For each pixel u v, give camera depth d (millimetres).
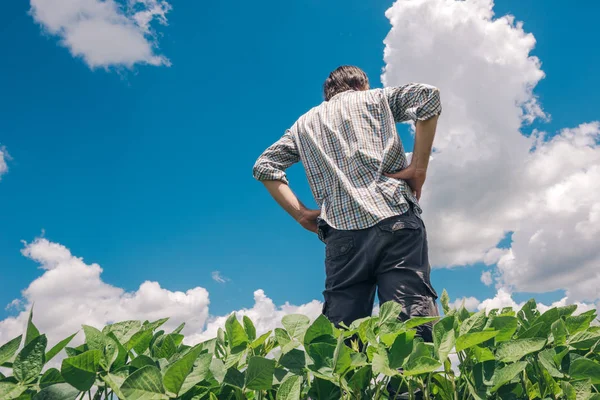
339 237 1613
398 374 705
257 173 1947
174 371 655
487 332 692
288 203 1928
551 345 870
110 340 745
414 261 1512
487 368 758
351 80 1961
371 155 1670
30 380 703
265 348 930
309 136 1851
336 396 806
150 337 858
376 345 761
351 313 1562
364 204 1583
